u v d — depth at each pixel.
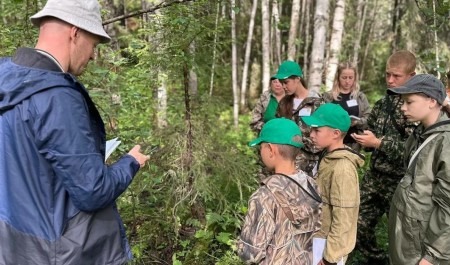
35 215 1.64
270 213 2.03
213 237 3.69
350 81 4.27
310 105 4.06
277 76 4.09
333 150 2.65
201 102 4.04
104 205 1.69
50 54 1.64
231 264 3.33
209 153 3.67
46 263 1.66
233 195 4.02
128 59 3.70
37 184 1.63
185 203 3.63
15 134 1.59
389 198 3.31
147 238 3.56
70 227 1.67
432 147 2.23
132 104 3.83
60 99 1.56
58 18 1.63
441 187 2.15
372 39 13.90
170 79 3.88
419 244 2.30
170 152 3.59
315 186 2.18
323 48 6.76
